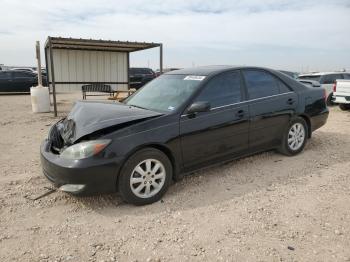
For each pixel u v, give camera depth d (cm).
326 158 568
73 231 347
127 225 357
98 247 318
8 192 446
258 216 371
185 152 432
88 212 388
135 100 508
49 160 392
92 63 1594
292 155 575
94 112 433
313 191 435
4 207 402
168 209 391
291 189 442
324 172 502
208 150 455
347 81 1251
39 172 526
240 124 485
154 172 407
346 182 464
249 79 516
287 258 296
